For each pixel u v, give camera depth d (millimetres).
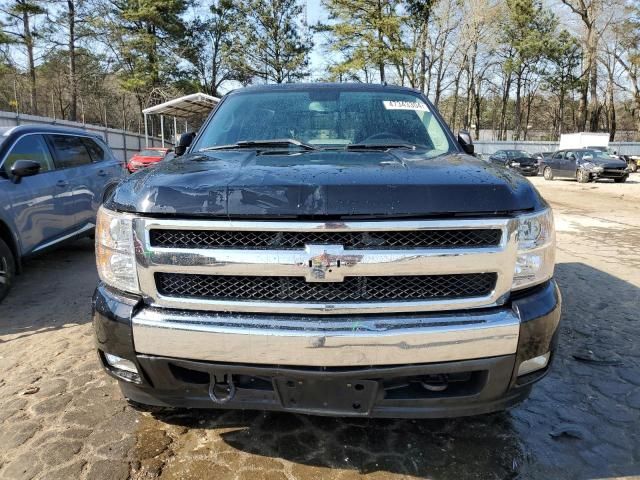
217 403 2104
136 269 2014
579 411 2832
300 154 2637
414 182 1934
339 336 1884
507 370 2004
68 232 5980
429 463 2344
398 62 36062
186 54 42656
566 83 52344
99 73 40406
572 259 6574
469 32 38969
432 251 1890
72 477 2217
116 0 39062
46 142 5910
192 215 1919
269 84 3719
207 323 1956
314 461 2346
